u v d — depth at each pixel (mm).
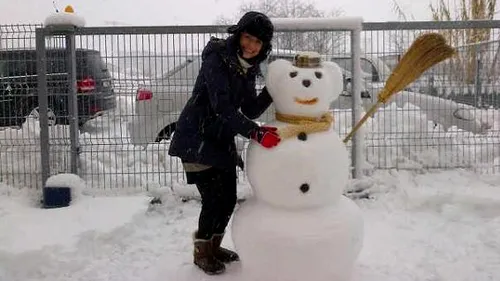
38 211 5594
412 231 5258
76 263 4469
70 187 5895
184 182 6473
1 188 6254
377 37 6305
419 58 3832
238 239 3836
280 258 3623
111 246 4902
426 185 6320
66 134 6355
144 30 6195
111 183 6434
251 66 4031
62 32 6082
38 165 6445
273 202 3699
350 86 6652
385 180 6379
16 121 6551
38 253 4391
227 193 4262
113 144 6520
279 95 3781
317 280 3678
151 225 5621
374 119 6809
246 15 3879
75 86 6230
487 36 9812
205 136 4113
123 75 6422
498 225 5297
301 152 3604
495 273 4227
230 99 3930
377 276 4184
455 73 7137
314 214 3676
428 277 4176
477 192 5895
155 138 6684
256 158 3742
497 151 6820
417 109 6910
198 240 4289
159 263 4605
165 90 6562
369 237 5094
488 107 7066
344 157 3777
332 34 6523
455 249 4746
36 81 6418
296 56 3883
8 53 6387
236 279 4168
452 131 6840
